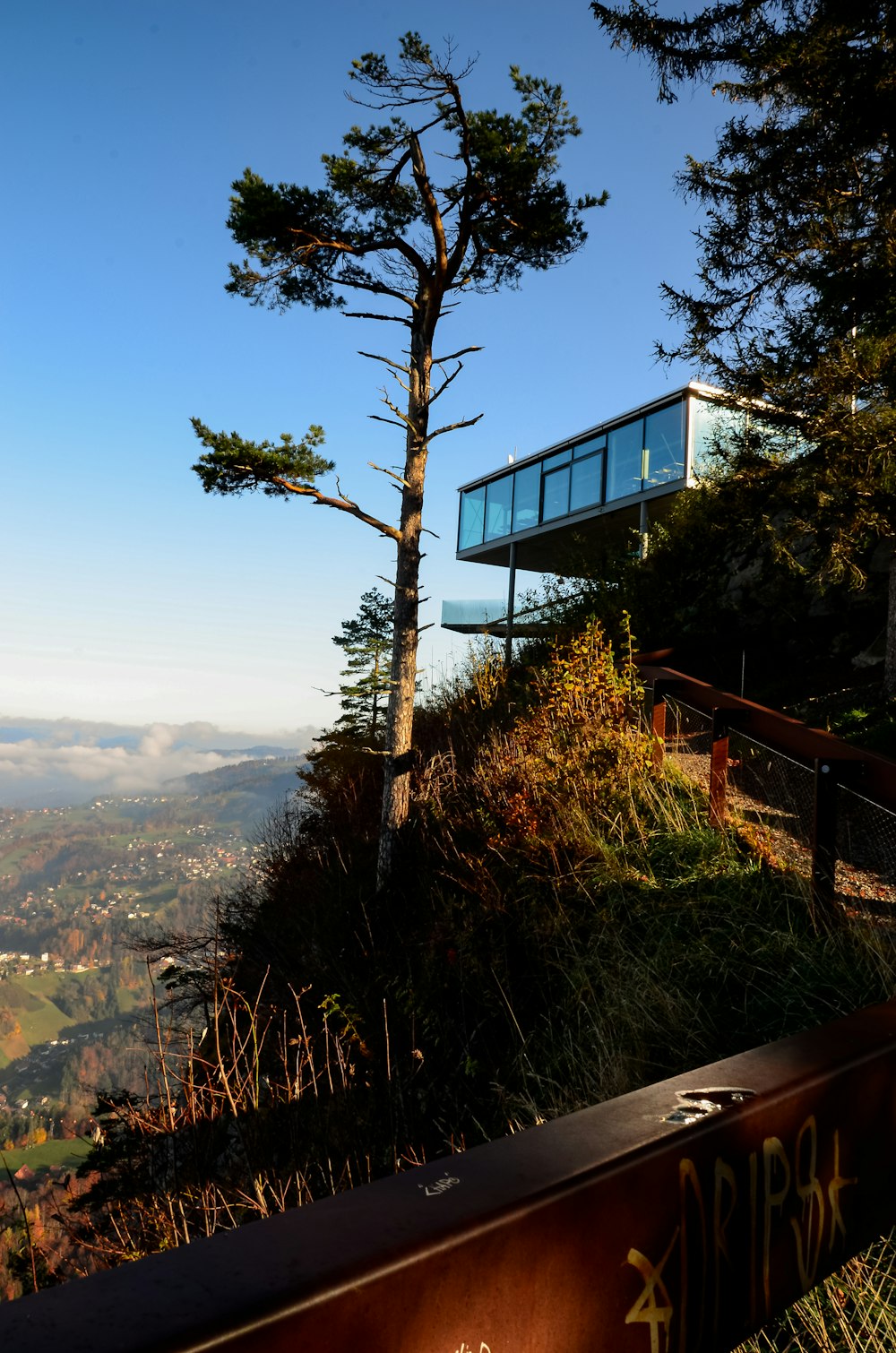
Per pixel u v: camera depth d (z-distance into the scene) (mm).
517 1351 562
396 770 8766
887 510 8938
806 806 7383
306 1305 431
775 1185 802
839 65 8547
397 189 10109
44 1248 5055
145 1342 376
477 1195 562
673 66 9172
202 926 8938
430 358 10117
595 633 9375
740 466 9742
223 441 8992
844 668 12688
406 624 9391
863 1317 2039
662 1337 678
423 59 9148
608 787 6988
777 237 9305
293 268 10141
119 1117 5621
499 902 5988
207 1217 4676
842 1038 971
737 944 4684
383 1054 5461
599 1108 739
